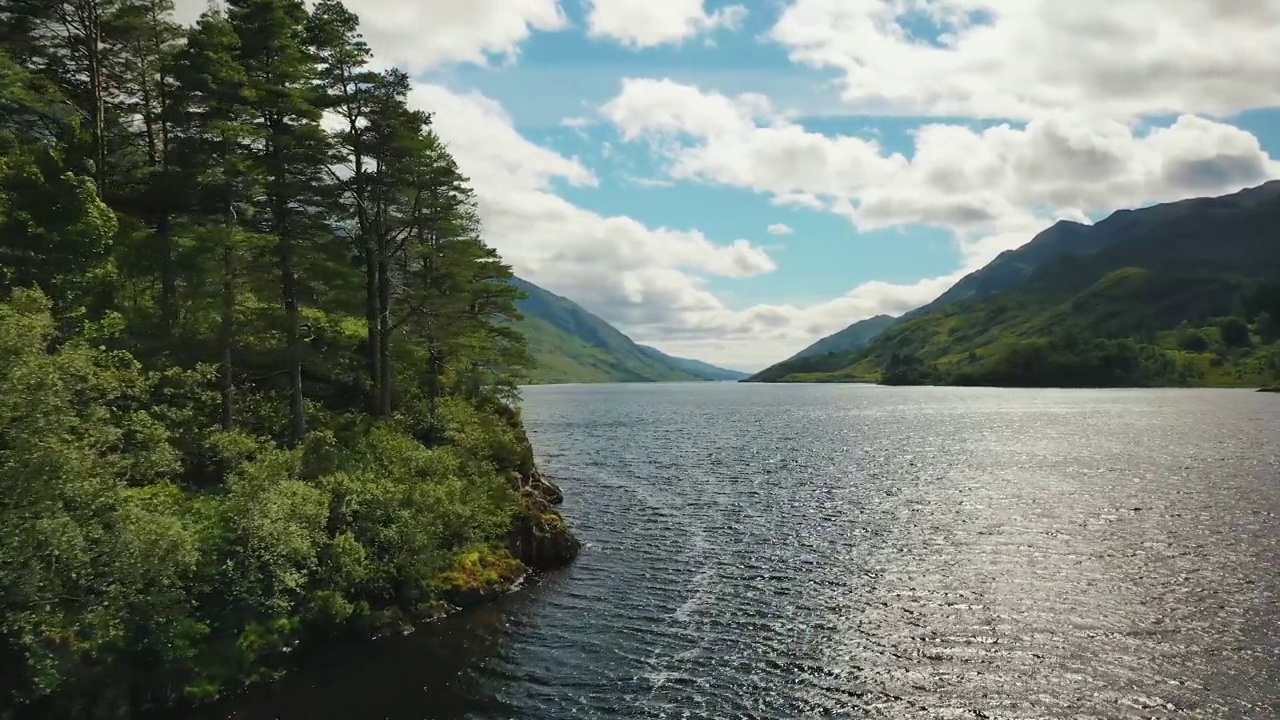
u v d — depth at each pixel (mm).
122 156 45031
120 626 21891
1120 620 29812
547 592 34625
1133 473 66312
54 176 30516
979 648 27422
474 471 42031
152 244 36281
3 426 19031
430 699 23594
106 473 21781
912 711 22719
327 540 28859
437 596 31984
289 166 39500
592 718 22406
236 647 24641
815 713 22656
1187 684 24109
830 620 30625
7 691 19344
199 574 24906
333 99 42375
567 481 68438
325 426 42438
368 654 27047
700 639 28672
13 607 19203
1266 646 26844
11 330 19203
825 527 47781
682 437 112750
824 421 140875
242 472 30922
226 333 36156
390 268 51438
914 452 87562
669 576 37188
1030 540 42906
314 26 42312
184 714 22094
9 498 18641
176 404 34969
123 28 40312
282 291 39469
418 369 55969
